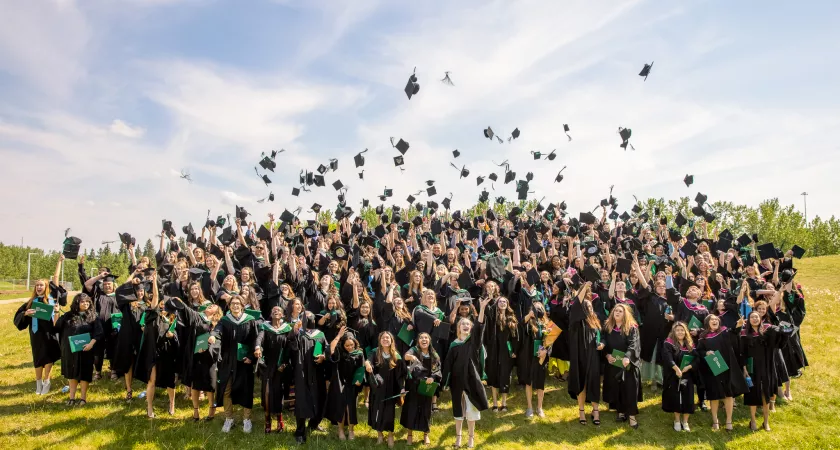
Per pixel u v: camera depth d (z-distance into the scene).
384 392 7.42
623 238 14.12
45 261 91.69
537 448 7.55
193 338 7.81
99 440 7.13
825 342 12.42
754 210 45.34
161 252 10.75
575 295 8.70
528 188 14.90
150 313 7.96
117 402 8.39
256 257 10.37
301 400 7.36
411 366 7.31
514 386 9.85
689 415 8.68
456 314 8.45
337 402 7.52
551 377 10.20
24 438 7.05
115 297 8.77
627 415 8.32
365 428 8.05
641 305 9.48
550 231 13.89
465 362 7.43
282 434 7.62
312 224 13.50
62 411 7.93
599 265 10.30
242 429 7.71
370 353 7.72
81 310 8.13
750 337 8.28
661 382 9.57
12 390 8.70
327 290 8.97
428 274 10.04
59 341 8.64
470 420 7.48
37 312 8.39
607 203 16.73
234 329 7.58
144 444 7.13
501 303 8.70
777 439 7.97
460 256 11.68
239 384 7.57
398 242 12.41
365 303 8.53
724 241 12.06
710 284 10.42
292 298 8.48
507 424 8.27
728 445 7.80
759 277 10.44
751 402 8.17
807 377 10.27
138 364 7.95
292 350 7.56
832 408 9.01
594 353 8.21
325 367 7.85
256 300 8.24
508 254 11.05
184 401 8.69
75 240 9.01
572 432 8.05
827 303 16.67
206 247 12.22
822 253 50.97
